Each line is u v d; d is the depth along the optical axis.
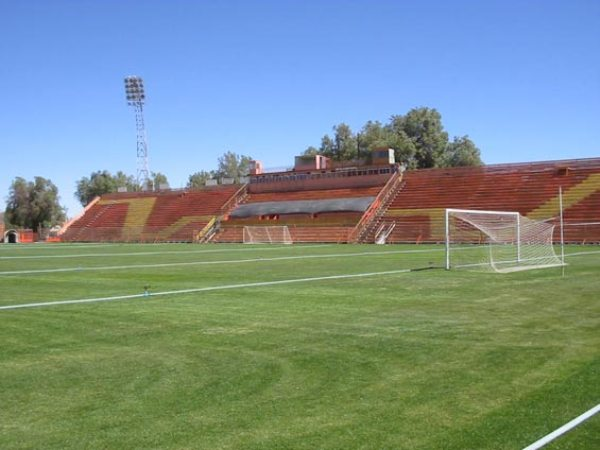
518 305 12.86
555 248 36.53
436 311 12.16
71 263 29.00
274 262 27.97
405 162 94.94
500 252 30.94
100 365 7.94
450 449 4.99
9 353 8.70
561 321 10.81
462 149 99.50
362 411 5.96
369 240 53.53
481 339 9.30
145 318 11.65
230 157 141.62
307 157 69.88
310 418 5.76
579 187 50.66
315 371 7.52
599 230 44.62
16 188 103.81
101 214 80.06
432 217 54.16
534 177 54.22
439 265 24.45
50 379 7.27
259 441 5.19
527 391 6.56
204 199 74.38
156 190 81.31
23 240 82.00
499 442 5.13
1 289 17.09
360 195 63.09
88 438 5.32
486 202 53.81
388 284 17.34
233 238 62.88
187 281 18.98
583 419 5.66
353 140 102.88
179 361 8.12
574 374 7.22
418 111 99.25
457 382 6.95
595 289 15.45
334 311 12.31
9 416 5.93
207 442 5.19
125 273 22.53
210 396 6.50
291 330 10.23
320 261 28.23
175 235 68.19
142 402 6.32
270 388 6.79
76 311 12.64
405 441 5.16
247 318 11.52
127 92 85.19
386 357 8.20
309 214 61.56
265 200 69.62
